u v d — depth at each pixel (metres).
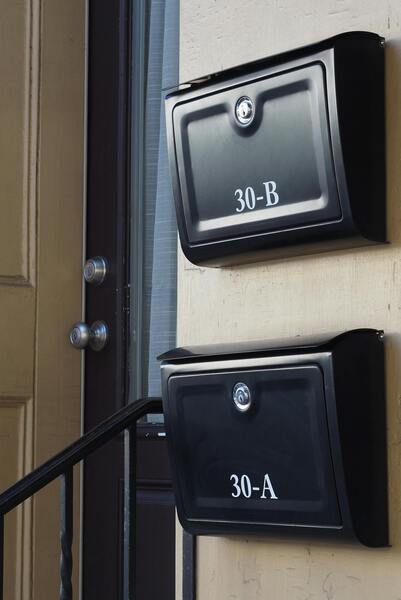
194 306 1.52
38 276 2.38
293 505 1.29
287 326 1.39
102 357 2.38
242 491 1.36
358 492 1.24
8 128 2.37
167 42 2.33
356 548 1.29
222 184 1.38
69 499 1.51
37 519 2.31
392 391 1.26
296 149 1.29
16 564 2.30
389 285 1.27
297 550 1.36
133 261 2.34
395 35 1.28
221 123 1.38
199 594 1.49
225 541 1.45
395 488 1.25
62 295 2.40
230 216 1.38
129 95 2.36
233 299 1.46
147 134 2.35
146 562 2.19
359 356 1.25
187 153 1.42
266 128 1.32
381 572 1.26
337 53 1.24
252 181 1.35
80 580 2.33
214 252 1.41
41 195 2.39
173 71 2.32
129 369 2.32
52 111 2.42
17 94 2.39
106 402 2.36
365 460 1.25
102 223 2.40
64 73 2.44
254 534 1.36
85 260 2.43
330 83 1.24
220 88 1.37
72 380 2.39
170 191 2.30
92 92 2.45
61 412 2.38
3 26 2.38
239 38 1.49
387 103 1.28
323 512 1.26
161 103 2.33
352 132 1.25
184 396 1.42
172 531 2.16
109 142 2.40
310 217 1.28
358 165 1.25
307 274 1.37
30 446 2.33
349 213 1.24
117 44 2.39
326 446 1.25
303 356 1.26
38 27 2.42
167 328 2.28
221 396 1.37
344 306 1.32
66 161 2.43
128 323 2.33
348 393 1.24
